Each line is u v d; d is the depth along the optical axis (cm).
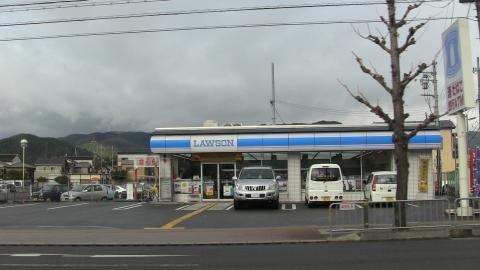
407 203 1481
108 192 4453
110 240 1486
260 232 1594
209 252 1262
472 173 2694
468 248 1234
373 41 1564
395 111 1534
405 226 1470
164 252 1275
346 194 3075
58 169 12900
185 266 1055
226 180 3162
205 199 3156
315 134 3052
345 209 1498
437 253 1160
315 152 3120
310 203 2605
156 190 3634
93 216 2228
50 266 1076
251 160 3162
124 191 5906
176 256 1198
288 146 3055
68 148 18538
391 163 3078
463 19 1672
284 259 1123
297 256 1163
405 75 1532
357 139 3022
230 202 3038
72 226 1873
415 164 3039
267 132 3084
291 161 3116
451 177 3338
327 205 2653
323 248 1293
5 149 18225
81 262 1124
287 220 1970
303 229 1648
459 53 1677
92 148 18350
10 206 3047
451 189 3328
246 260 1120
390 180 2552
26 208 2809
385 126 3019
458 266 994
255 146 3069
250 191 2442
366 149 3027
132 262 1116
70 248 1377
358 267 1001
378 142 3011
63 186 4500
